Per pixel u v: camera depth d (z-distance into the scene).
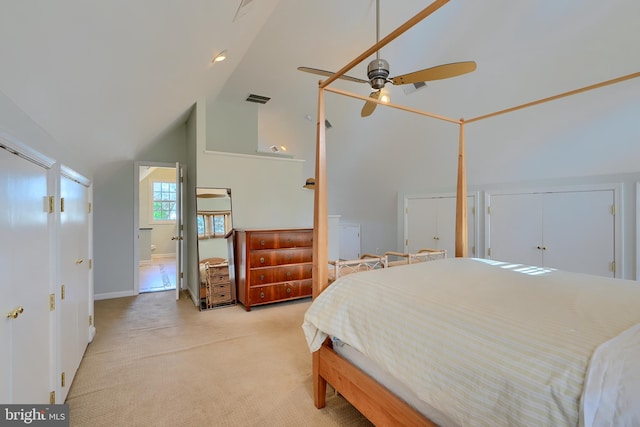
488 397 0.90
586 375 0.76
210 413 1.73
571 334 0.93
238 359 2.39
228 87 4.30
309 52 3.43
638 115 2.84
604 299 1.29
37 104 1.38
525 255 4.09
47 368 1.50
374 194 6.36
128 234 4.34
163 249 8.28
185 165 4.68
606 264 3.38
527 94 3.27
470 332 1.04
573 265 3.64
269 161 4.42
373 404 1.40
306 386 2.02
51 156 1.55
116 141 3.04
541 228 3.91
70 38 1.19
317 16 2.85
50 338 1.53
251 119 5.01
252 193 4.28
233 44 2.73
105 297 4.21
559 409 0.75
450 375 1.01
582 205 3.54
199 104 3.91
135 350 2.53
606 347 0.84
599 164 3.33
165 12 1.55
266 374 2.16
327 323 1.58
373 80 2.19
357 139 5.28
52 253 1.57
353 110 4.68
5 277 1.07
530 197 4.00
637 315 1.09
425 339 1.13
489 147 4.03
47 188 1.52
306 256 3.97
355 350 1.56
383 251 6.72
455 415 0.99
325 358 1.74
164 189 8.37
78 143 2.25
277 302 3.95
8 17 0.87
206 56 2.55
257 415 1.72
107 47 1.45
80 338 2.26
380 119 4.64
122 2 1.23
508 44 2.97
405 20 2.90
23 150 1.21
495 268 2.00
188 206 4.62
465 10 2.79
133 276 4.39
